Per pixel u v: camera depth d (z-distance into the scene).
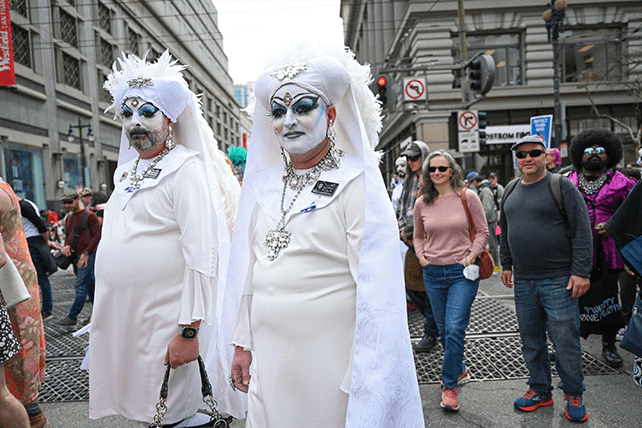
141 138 2.42
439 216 3.46
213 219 2.35
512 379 3.71
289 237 1.67
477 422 3.05
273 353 1.64
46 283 5.90
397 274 1.60
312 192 1.69
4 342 2.17
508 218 3.21
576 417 2.97
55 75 20.73
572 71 17.59
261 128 1.91
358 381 1.49
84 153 20.72
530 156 3.05
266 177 1.91
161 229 2.34
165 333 2.30
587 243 2.88
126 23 28.47
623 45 17.52
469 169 15.88
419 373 3.91
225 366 2.38
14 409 2.20
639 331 2.73
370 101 1.77
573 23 17.44
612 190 3.84
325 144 1.76
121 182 2.52
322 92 1.68
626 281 4.40
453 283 3.41
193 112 2.54
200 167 2.43
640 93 16.47
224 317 1.99
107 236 2.44
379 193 1.63
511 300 6.07
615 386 3.48
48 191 19.75
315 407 1.59
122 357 2.36
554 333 2.99
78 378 3.97
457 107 16.88
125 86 2.43
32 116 19.05
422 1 16.84
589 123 17.62
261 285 1.70
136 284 2.31
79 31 23.02
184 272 2.32
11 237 2.64
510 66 17.48
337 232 1.62
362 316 1.52
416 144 4.60
